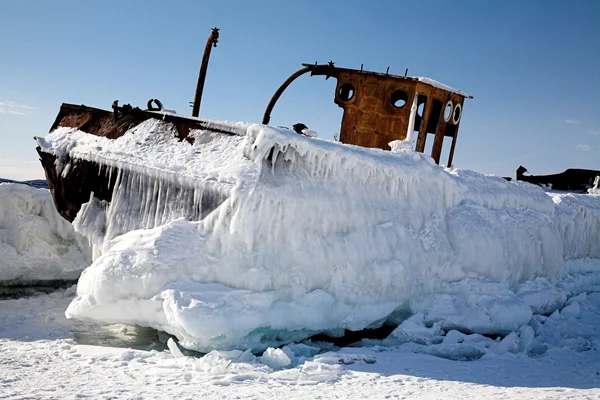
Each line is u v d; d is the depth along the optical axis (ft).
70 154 24.90
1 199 27.55
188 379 15.97
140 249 18.84
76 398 13.85
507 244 25.70
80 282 19.29
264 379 16.25
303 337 20.04
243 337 18.19
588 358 20.33
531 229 28.07
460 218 24.84
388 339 21.70
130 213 21.88
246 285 18.81
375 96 29.04
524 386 16.67
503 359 19.93
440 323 22.17
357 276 20.75
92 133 25.52
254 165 19.65
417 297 22.59
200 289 18.25
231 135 21.04
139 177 21.91
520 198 29.07
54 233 28.35
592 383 17.19
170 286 18.15
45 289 27.71
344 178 21.66
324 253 20.21
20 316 22.99
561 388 16.46
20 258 26.81
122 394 14.35
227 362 16.90
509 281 25.66
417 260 22.68
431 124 32.99
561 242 30.04
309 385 16.01
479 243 24.38
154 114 23.89
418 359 19.39
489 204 27.07
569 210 32.99
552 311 26.58
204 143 21.54
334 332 20.85
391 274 21.42
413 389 15.98
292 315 19.17
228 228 19.11
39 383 15.12
